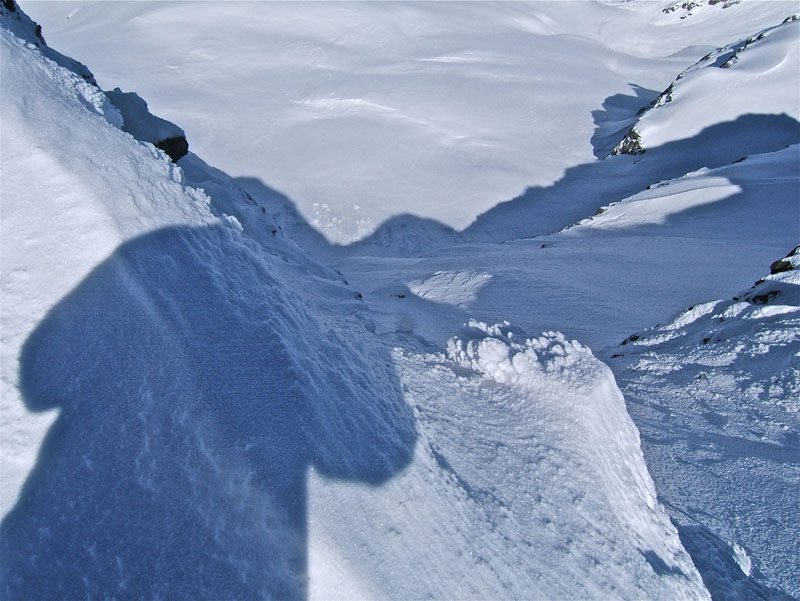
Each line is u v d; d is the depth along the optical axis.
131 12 124.50
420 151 62.62
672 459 5.09
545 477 3.55
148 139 9.11
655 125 55.69
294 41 106.19
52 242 3.01
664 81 113.44
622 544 3.26
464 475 3.37
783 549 3.79
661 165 51.78
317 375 3.26
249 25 112.44
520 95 84.31
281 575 2.20
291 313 3.77
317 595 2.21
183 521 2.23
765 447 5.15
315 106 75.69
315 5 121.81
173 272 3.35
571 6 182.12
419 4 142.50
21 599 1.88
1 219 2.98
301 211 49.72
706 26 160.00
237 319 3.28
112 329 2.80
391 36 115.56
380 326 7.36
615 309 14.88
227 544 2.21
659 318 13.84
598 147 66.31
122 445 2.38
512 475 3.52
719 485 4.59
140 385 2.64
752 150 48.34
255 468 2.50
